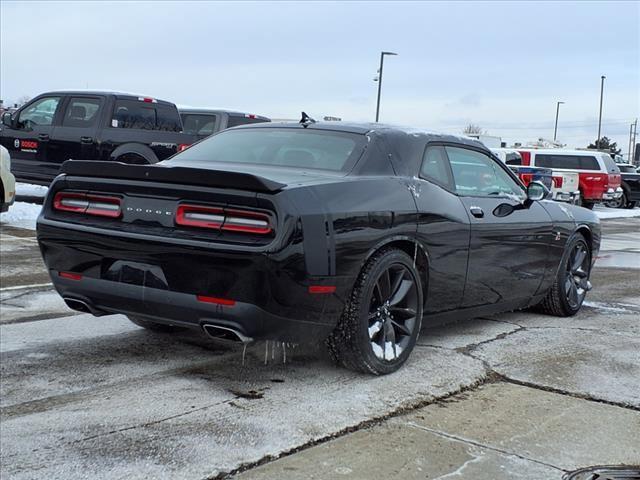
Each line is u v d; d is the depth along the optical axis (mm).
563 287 6445
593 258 6984
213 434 3537
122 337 5277
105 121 12891
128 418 3721
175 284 3945
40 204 14234
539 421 3885
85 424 3629
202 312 3914
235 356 4859
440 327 5973
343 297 4113
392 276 4531
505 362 4969
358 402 4039
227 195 3846
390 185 4504
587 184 26891
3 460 3205
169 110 13930
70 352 4871
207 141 5273
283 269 3756
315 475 3141
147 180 4074
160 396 4059
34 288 6988
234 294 3799
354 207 4133
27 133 13273
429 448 3473
